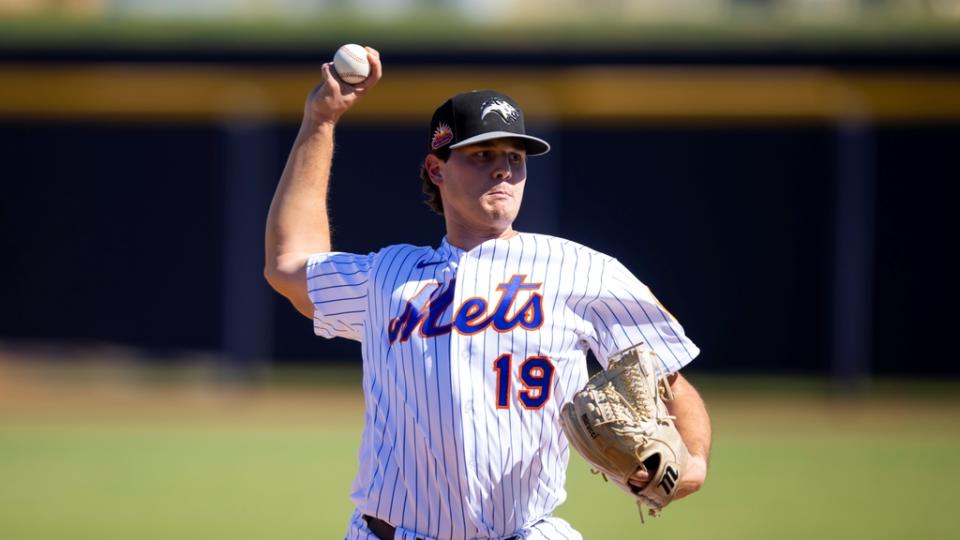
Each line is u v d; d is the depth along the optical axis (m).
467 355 10.69
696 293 50.00
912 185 48.44
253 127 50.44
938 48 47.72
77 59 50.44
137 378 51.50
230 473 34.19
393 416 11.00
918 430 41.59
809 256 49.34
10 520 28.00
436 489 10.79
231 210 50.81
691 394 11.48
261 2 57.19
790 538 25.98
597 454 10.41
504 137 10.77
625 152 49.94
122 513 28.75
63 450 38.19
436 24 51.72
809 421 43.53
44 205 52.06
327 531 26.81
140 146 51.66
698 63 49.03
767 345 49.69
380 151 50.22
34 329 52.50
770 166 49.41
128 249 51.94
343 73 12.29
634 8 57.22
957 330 48.41
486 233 11.26
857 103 48.25
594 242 50.09
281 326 51.75
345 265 11.70
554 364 10.75
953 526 27.11
